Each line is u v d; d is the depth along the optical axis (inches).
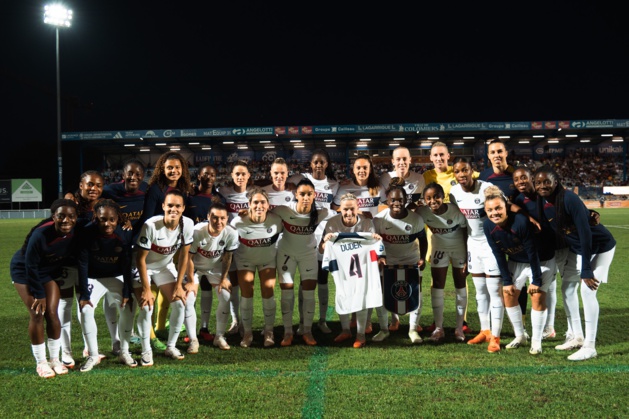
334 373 156.2
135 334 212.2
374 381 148.1
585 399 132.5
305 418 122.7
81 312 165.8
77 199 197.6
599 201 1307.8
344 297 190.4
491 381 146.8
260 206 186.7
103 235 163.6
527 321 224.5
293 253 198.5
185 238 177.3
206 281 210.1
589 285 165.8
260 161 1515.7
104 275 173.3
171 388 145.0
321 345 192.7
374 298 188.5
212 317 246.7
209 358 177.0
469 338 200.7
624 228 698.2
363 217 200.5
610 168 1460.4
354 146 1497.3
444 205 197.3
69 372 161.8
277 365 166.4
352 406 129.8
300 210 192.9
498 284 183.5
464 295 200.2
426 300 273.9
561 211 167.6
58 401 136.3
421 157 1508.4
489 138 1368.1
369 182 232.1
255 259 195.5
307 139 1374.3
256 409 128.7
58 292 164.7
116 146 1392.7
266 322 196.7
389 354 177.5
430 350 182.5
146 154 1497.3
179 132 1250.0
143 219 201.2
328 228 200.7
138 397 138.3
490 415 123.4
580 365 161.2
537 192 172.7
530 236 170.1
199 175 221.6
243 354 181.8
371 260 190.1
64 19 1018.1
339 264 191.8
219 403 133.1
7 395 141.1
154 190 203.9
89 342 167.0
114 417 125.4
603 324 213.9
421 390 140.3
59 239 156.9
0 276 367.6
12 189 1283.2
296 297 288.7
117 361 175.0
